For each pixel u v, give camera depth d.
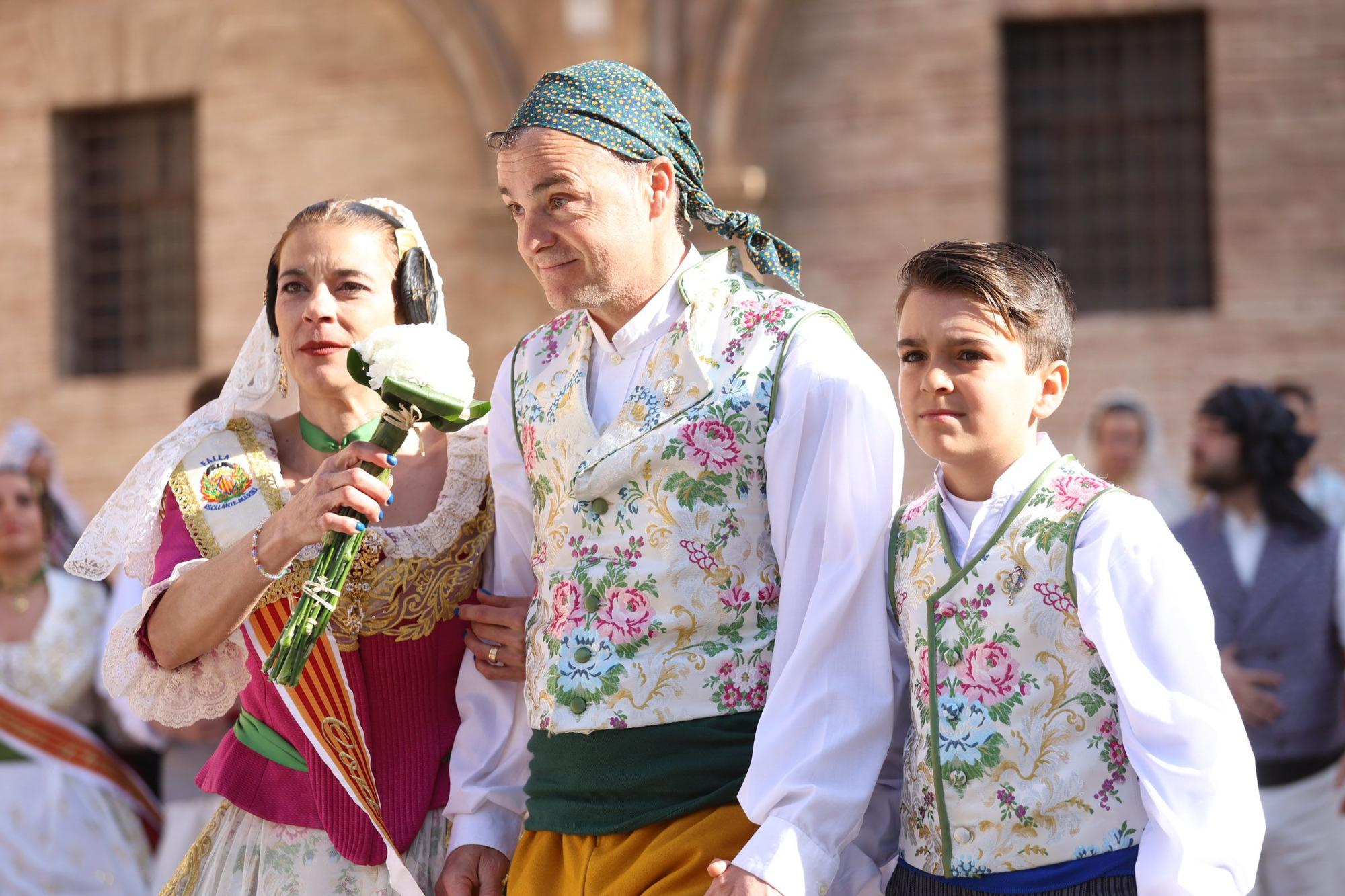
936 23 13.34
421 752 4.27
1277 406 7.46
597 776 3.81
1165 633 3.41
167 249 15.10
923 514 3.79
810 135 13.48
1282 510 7.39
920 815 3.65
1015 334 3.63
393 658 4.24
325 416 4.29
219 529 4.11
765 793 3.60
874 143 13.38
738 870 3.53
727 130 13.19
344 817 4.11
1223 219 12.92
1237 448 7.43
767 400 3.85
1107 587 3.44
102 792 7.36
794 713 3.64
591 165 3.83
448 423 3.88
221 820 4.22
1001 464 3.68
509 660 4.21
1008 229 13.35
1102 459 10.16
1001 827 3.49
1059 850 3.44
